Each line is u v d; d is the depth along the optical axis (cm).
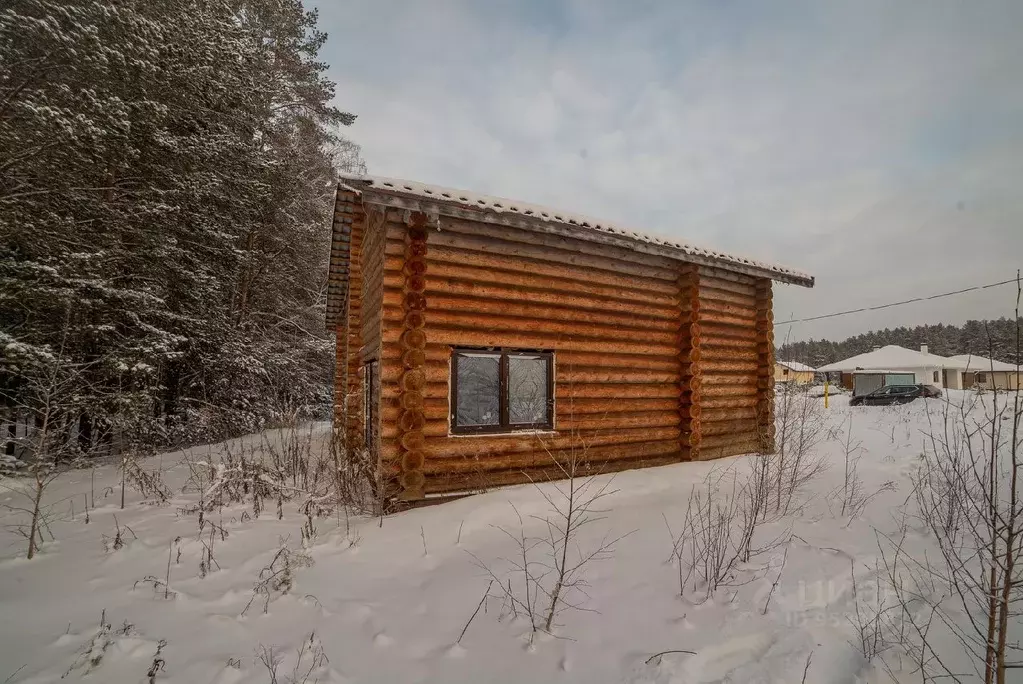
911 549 501
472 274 654
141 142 1270
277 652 317
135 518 584
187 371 1545
